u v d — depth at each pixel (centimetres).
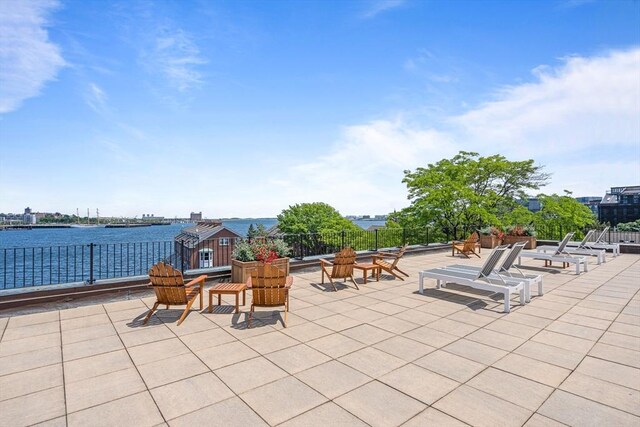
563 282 834
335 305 632
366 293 730
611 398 301
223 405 292
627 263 1148
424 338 459
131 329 497
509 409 283
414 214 2519
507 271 754
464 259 1295
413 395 307
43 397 307
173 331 488
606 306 618
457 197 2264
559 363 377
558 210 2311
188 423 265
